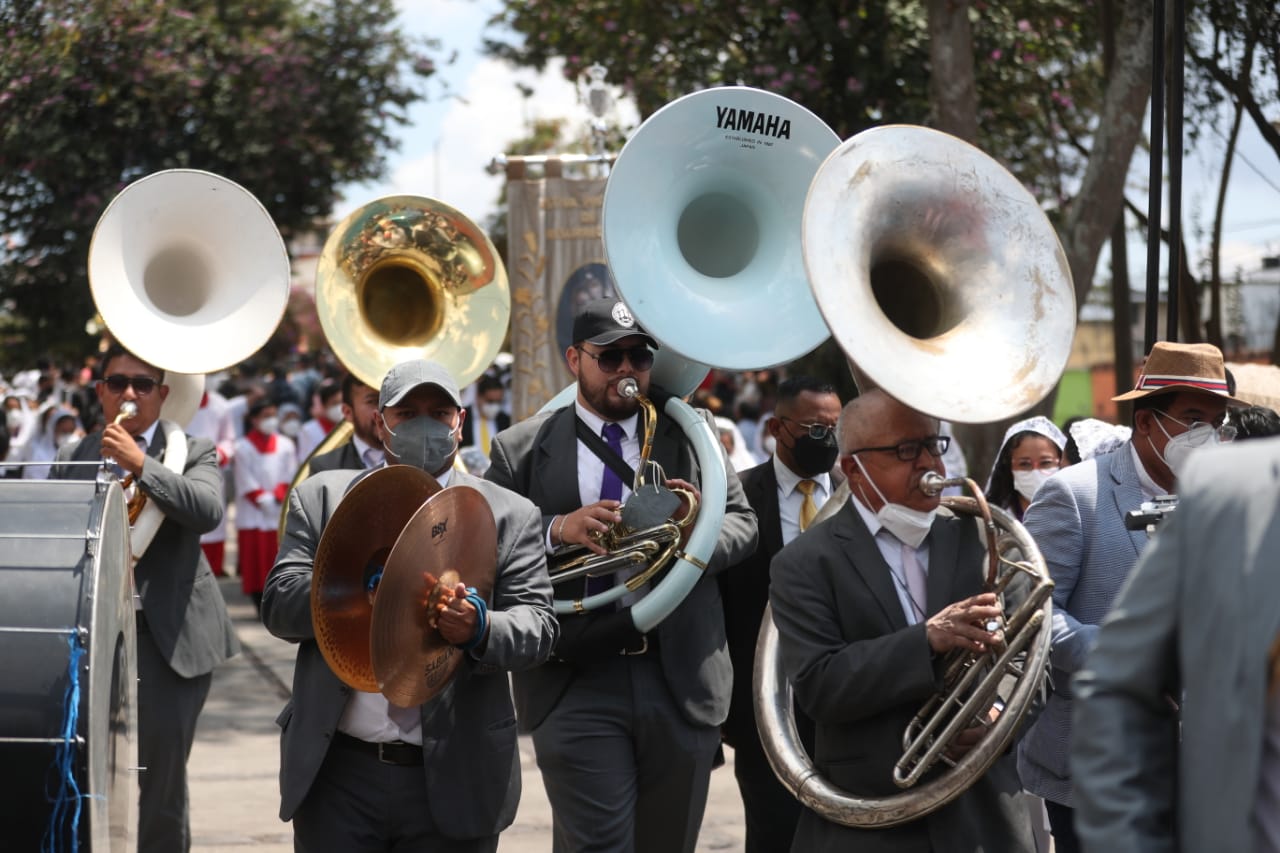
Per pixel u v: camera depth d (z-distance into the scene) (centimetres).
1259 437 392
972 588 358
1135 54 864
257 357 2359
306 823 390
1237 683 222
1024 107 1273
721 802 704
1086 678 244
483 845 396
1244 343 995
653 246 457
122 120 1762
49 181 1788
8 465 356
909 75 1182
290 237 2056
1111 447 512
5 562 340
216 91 1850
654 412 479
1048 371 352
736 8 1217
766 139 465
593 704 462
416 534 351
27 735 329
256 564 1259
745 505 489
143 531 521
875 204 358
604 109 895
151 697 525
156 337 546
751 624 511
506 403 1409
